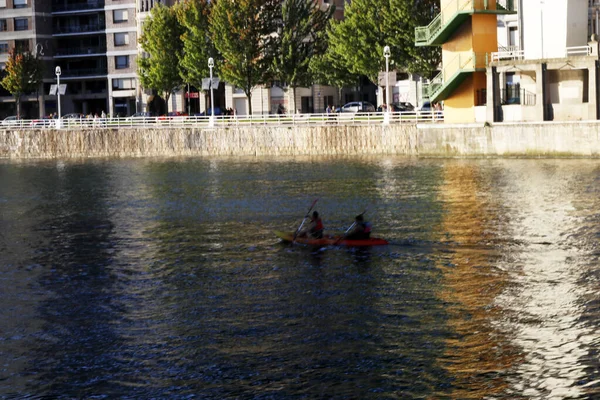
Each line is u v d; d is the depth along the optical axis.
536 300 30.83
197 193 63.34
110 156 106.31
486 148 79.38
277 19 108.56
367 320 29.03
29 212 56.97
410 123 87.94
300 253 39.75
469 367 24.73
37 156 110.12
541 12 80.06
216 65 111.12
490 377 24.02
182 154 102.75
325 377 24.36
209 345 27.03
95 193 66.50
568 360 24.94
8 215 55.78
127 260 39.69
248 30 105.12
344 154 91.62
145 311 30.88
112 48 144.38
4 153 111.69
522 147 77.06
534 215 47.62
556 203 51.34
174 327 28.89
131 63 143.38
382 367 24.91
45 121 112.75
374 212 50.91
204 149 101.25
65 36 149.50
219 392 23.61
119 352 26.67
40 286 35.09
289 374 24.62
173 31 118.50
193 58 111.38
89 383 24.45
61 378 24.86
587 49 75.00
